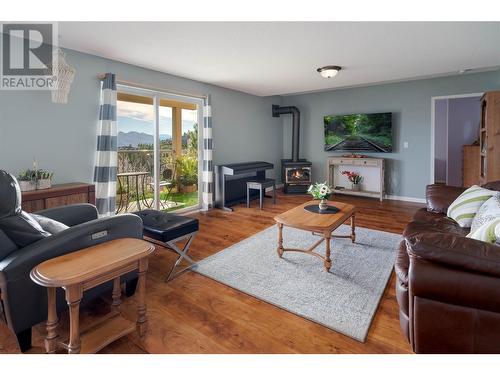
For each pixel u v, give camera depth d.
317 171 6.98
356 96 6.22
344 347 1.66
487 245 1.29
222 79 4.79
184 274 2.61
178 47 3.20
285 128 7.46
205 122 5.01
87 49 3.27
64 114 3.26
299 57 3.58
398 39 3.00
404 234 2.31
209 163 5.04
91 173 3.54
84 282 1.42
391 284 2.40
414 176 5.66
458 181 7.20
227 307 2.09
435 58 3.67
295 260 2.88
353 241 3.35
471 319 1.30
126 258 1.56
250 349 1.65
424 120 5.45
